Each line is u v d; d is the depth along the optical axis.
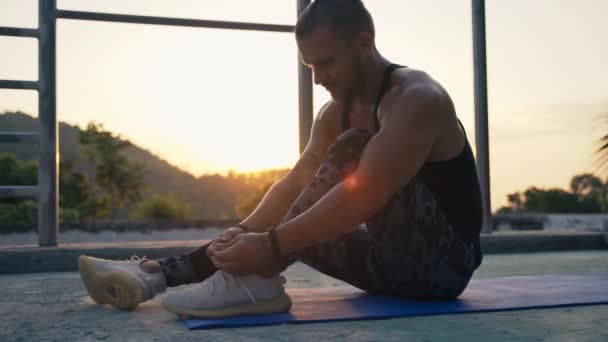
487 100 4.50
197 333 1.47
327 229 1.55
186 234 11.09
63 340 1.41
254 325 1.56
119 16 3.73
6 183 22.84
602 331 1.46
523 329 1.49
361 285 1.94
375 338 1.39
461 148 1.72
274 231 1.58
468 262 1.78
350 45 1.59
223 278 1.66
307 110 3.97
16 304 1.99
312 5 1.61
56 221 3.68
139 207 27.20
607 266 3.31
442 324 1.56
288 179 1.92
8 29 3.60
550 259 3.85
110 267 1.78
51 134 3.68
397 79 1.65
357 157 1.63
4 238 10.03
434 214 1.69
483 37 4.44
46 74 3.68
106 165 32.06
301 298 1.96
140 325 1.58
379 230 1.72
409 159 1.54
